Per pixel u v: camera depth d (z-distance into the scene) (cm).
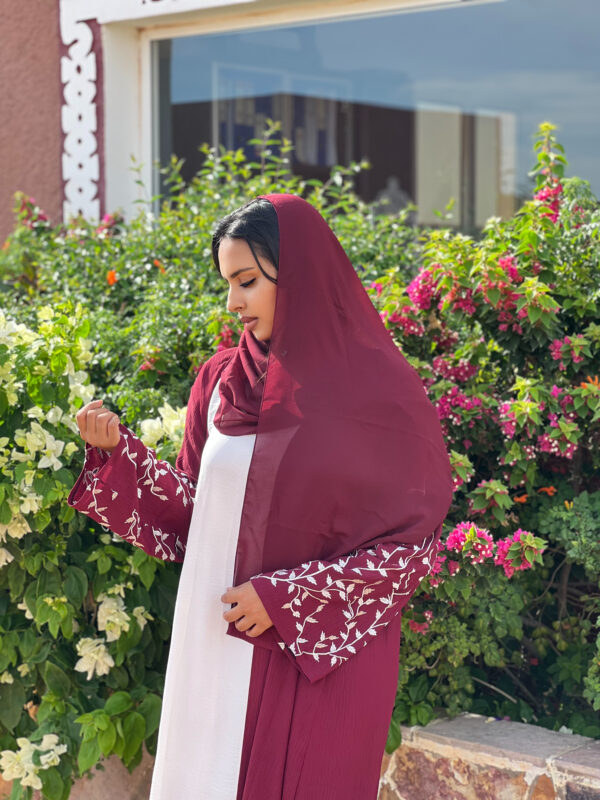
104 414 221
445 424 314
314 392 214
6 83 549
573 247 322
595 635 321
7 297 452
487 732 293
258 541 217
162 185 536
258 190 438
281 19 487
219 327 338
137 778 315
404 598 216
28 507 281
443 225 727
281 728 212
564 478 333
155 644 314
